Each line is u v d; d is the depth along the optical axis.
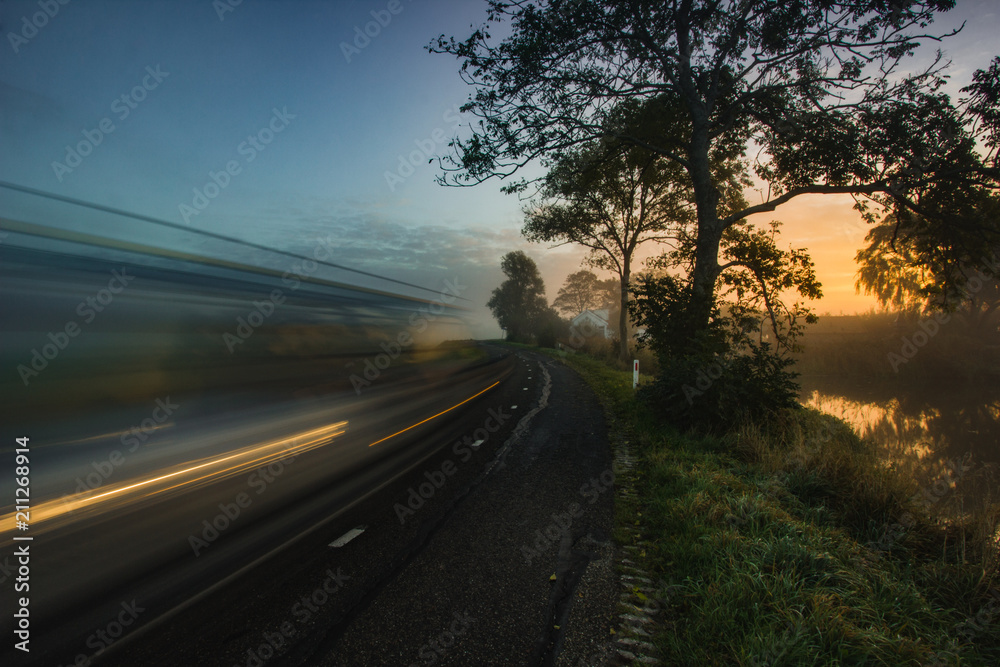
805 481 5.41
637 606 2.88
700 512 4.16
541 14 9.71
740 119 12.23
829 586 3.03
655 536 3.94
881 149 10.29
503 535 3.94
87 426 2.75
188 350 3.41
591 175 14.86
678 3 10.14
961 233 10.70
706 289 9.41
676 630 2.61
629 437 7.88
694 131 11.12
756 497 4.49
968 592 3.25
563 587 3.11
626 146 13.79
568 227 24.88
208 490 3.47
